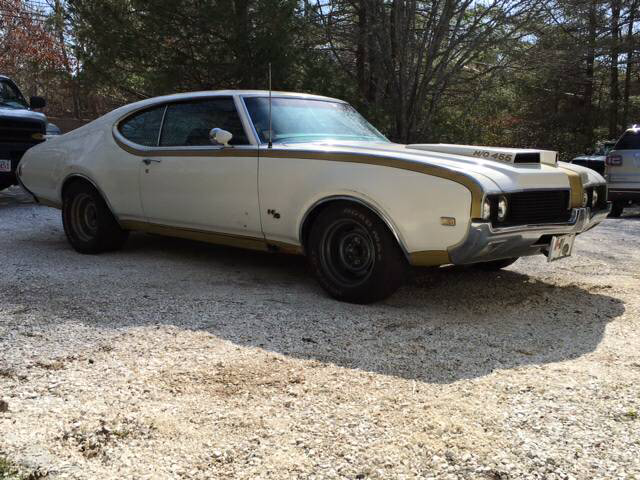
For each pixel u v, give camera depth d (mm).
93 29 12938
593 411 2688
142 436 2479
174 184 5199
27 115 9422
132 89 14883
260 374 3062
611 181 11453
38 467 2252
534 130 28891
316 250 4379
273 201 4562
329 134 5035
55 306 4102
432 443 2430
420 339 3592
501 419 2619
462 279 5066
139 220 5625
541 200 4098
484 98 21562
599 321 3988
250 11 13266
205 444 2424
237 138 4859
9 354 3258
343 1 17297
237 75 13234
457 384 2971
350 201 4137
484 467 2271
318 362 3225
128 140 5625
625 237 7625
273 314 3996
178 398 2797
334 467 2275
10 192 11531
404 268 4117
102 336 3543
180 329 3680
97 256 5867
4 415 2613
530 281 5051
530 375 3078
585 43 20422
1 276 4918
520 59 18953
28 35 22312
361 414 2660
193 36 13141
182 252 6082
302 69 14000
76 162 5906
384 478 2213
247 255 5949
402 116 17203
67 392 2832
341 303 4289
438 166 3836
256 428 2543
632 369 3160
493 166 4047
